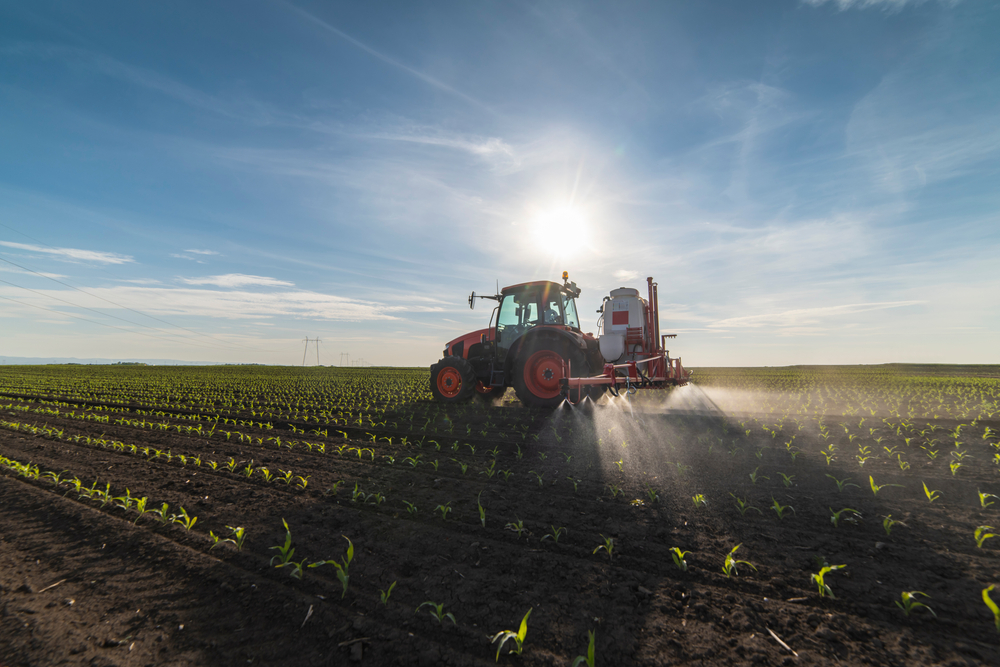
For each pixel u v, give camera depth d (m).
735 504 3.68
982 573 2.54
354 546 2.98
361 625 2.13
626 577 2.57
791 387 17.34
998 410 9.48
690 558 2.77
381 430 7.35
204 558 2.79
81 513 3.51
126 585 2.49
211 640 2.02
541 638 2.04
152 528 3.24
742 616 2.18
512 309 10.17
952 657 1.87
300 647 1.98
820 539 3.01
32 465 5.07
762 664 1.85
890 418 7.97
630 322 10.09
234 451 5.86
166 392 15.45
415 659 1.90
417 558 2.81
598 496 3.95
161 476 4.64
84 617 2.19
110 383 20.30
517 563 2.75
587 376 9.13
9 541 3.06
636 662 1.87
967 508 3.50
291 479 4.52
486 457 5.47
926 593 2.35
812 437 6.39
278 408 10.80
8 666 1.84
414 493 4.08
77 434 7.10
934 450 5.51
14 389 16.55
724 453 5.46
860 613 2.19
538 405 9.26
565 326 9.77
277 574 2.59
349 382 21.22
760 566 2.66
